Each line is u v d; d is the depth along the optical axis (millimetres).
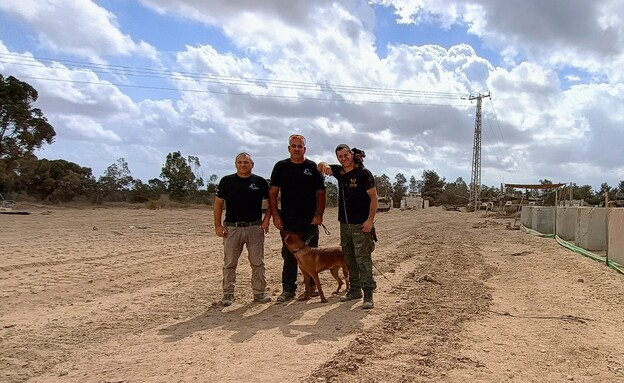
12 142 48031
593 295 8508
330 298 7656
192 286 8609
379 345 5230
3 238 15797
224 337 5453
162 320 6258
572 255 14703
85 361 4656
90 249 13680
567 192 32594
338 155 7074
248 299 7559
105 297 7652
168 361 4637
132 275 9688
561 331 6102
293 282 7590
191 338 5422
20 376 4266
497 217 47062
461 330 5992
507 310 7230
